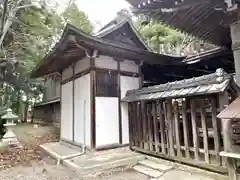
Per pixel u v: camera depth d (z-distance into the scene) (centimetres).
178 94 401
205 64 762
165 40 1398
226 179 334
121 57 606
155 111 489
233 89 336
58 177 417
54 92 1552
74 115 657
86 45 499
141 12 369
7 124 786
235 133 288
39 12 1223
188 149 404
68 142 694
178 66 770
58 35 1385
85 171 421
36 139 944
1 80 1265
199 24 445
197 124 400
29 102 2008
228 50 611
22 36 1160
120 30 670
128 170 451
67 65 728
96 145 535
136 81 652
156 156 496
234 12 336
